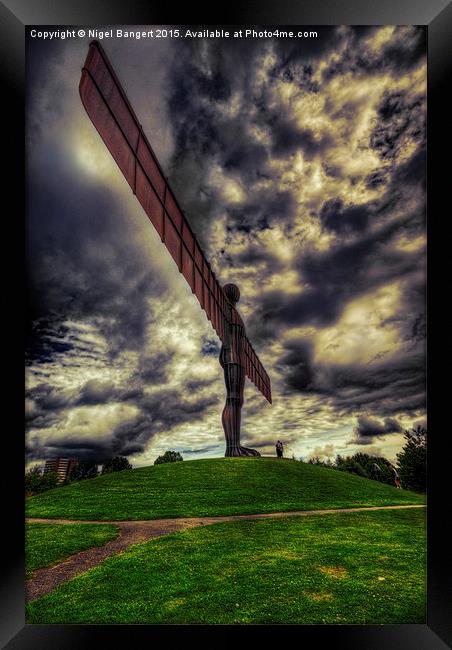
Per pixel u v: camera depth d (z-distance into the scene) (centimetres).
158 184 1730
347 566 1239
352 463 4462
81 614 1002
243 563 1271
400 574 1180
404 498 2553
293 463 3184
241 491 2433
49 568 1310
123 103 1395
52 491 2608
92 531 1731
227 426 3319
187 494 2384
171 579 1164
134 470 2991
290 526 1742
